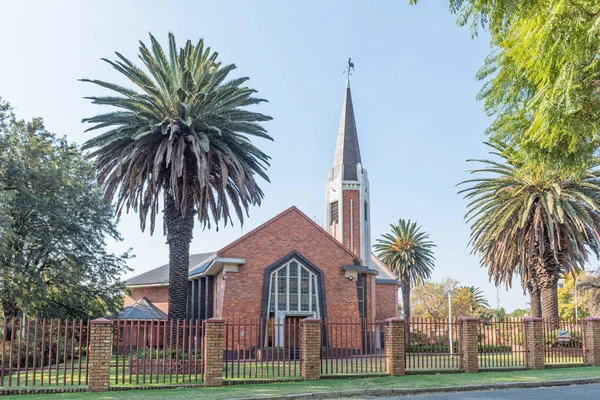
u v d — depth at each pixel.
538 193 29.55
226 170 24.62
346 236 50.16
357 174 51.88
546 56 6.18
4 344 14.91
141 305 42.38
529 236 30.59
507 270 33.59
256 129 26.31
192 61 26.19
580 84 6.20
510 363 23.03
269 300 31.92
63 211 31.17
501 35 7.28
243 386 15.93
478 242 32.56
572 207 28.34
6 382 16.64
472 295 80.56
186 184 25.02
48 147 32.06
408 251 60.91
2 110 30.05
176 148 24.44
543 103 6.43
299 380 17.06
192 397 13.55
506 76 7.39
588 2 5.66
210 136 25.48
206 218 27.47
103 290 34.31
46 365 28.88
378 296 50.72
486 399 13.65
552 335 23.67
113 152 25.39
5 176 29.17
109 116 24.88
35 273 29.56
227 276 31.59
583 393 14.73
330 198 52.38
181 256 24.73
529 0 6.39
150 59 24.91
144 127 24.25
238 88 26.19
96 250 34.06
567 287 83.38
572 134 6.68
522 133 7.67
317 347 17.62
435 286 73.62
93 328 15.26
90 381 14.97
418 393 14.83
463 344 19.64
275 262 32.72
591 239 31.16
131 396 13.80
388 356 18.61
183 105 23.70
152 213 26.42
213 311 35.66
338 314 33.81
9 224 26.47
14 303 30.91
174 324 24.09
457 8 7.42
